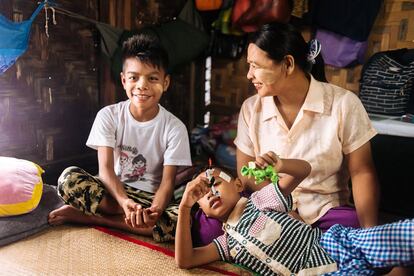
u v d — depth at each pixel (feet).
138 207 5.22
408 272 4.45
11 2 6.91
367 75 8.71
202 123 12.00
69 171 5.74
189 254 4.71
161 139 6.09
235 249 4.74
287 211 4.85
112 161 5.89
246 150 5.94
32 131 7.62
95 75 8.62
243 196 5.60
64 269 4.79
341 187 5.71
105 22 8.61
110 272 4.77
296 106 5.42
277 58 4.88
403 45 9.00
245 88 11.22
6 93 7.11
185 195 4.56
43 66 7.60
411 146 7.22
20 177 5.86
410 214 7.33
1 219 5.58
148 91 5.62
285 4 9.16
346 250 4.13
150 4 9.73
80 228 5.88
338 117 5.19
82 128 8.54
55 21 7.45
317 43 5.07
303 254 4.44
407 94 8.24
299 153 5.42
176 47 9.61
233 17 9.80
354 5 8.82
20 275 4.66
